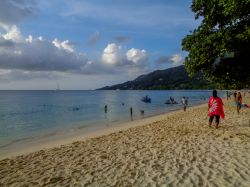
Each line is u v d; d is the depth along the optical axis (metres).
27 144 19.75
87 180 7.59
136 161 9.28
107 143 13.45
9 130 29.61
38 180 7.86
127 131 17.97
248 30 8.03
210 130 14.92
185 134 14.25
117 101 90.94
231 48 8.99
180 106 57.31
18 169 9.35
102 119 37.22
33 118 42.19
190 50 10.57
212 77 10.56
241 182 6.67
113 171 8.28
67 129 28.27
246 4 7.69
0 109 60.84
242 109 29.19
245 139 11.59
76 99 112.00
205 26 10.16
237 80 10.21
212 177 7.14
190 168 8.05
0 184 7.71
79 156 10.75
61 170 8.80
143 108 55.47
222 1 8.17
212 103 15.34
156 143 12.34
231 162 8.37
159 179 7.28
